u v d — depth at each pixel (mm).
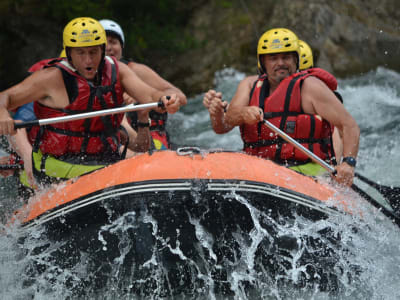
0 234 14773
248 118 15438
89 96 15195
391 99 36531
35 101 15555
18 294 14102
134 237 12875
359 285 14555
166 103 14711
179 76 46438
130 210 12820
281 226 13445
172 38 48250
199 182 12805
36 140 15633
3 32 43281
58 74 14914
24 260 14094
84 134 15531
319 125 16375
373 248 15078
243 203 13016
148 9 49188
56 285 13758
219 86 44750
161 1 49312
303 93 16219
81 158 15773
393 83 41406
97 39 14812
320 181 15156
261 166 13914
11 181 20641
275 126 16016
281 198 13492
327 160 16812
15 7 43781
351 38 45562
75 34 14664
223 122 17734
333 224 14234
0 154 22266
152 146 16203
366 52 45219
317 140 16531
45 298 13859
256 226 13125
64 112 15219
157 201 12781
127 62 21016
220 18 49469
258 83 17172
